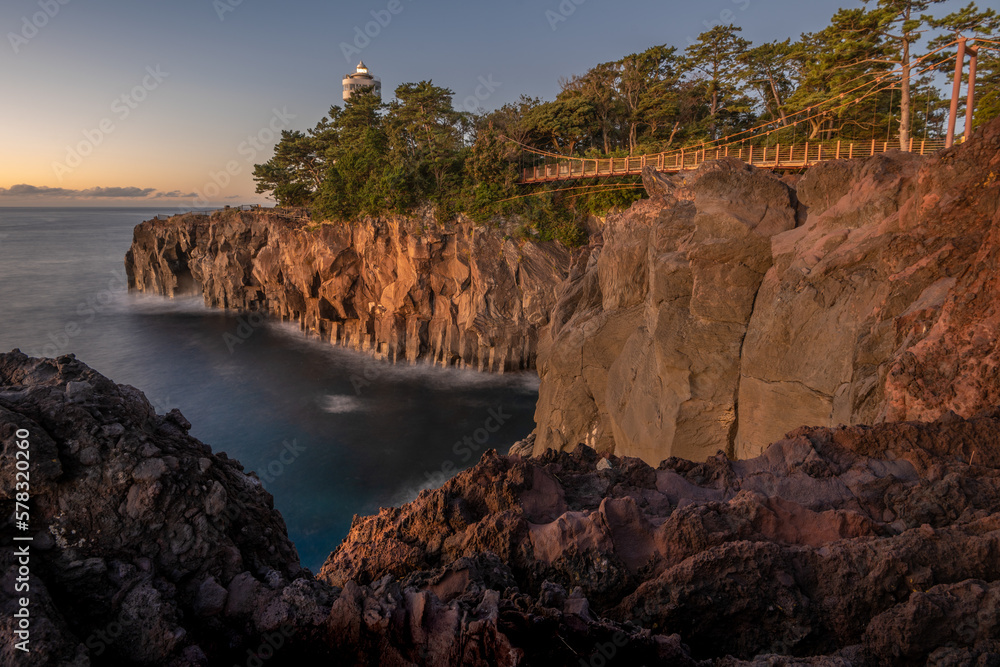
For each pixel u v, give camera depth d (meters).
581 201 62.91
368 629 5.26
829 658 5.22
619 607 6.31
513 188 63.56
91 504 5.16
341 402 58.94
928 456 8.57
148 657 4.64
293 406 57.66
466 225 65.44
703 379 24.88
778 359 22.12
